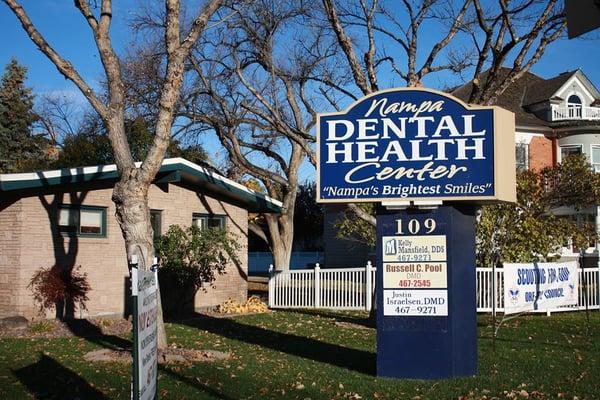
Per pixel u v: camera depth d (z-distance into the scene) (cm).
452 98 1028
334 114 1068
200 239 1914
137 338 560
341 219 3238
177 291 1919
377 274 1055
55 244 1691
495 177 1008
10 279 1634
